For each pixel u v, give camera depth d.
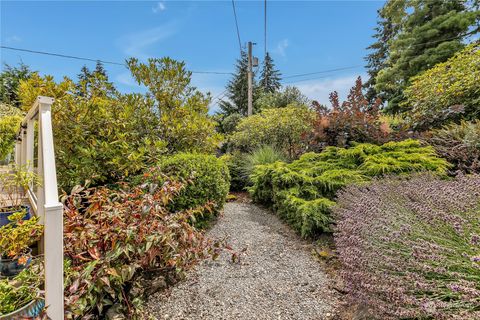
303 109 6.68
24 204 2.85
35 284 1.43
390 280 1.25
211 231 3.33
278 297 1.91
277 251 2.71
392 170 3.15
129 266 1.71
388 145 3.76
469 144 3.43
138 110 4.46
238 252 2.64
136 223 1.85
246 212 4.30
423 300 1.10
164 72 4.84
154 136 4.41
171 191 2.23
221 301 1.88
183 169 3.28
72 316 1.44
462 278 1.16
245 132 6.72
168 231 1.97
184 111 4.83
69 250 1.71
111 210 1.97
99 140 3.61
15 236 1.53
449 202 1.54
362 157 3.64
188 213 2.45
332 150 4.12
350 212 2.16
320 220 2.91
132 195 2.13
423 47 10.89
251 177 4.96
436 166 3.16
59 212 1.30
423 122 4.70
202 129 4.84
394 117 6.18
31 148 2.61
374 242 1.64
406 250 1.45
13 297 1.34
